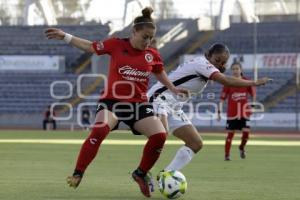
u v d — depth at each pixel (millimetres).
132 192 21547
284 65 93000
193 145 21531
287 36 100438
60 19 113562
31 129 87812
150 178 20453
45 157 38156
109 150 45312
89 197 20156
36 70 101688
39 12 113125
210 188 22953
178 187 19766
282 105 91312
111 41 19578
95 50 19500
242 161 36375
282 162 35750
